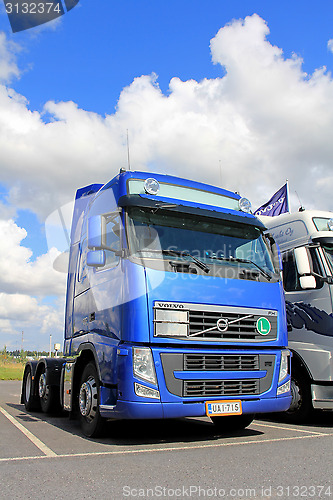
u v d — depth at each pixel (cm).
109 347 579
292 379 824
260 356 621
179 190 688
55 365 905
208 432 691
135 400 532
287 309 861
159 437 636
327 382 775
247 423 705
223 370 585
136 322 550
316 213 873
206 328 585
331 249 812
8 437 626
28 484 391
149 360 546
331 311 777
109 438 619
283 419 841
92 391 627
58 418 862
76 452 520
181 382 555
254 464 463
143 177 670
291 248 878
